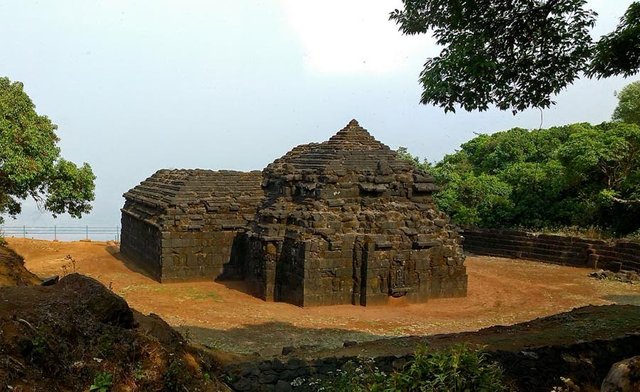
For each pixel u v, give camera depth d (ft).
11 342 20.70
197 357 28.84
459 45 36.83
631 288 85.20
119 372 22.18
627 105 137.08
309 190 73.72
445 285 76.43
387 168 76.02
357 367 30.71
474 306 72.08
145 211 95.66
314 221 70.64
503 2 37.73
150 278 86.43
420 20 39.70
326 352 37.78
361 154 79.10
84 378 21.48
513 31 39.32
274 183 86.02
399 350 36.96
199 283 83.92
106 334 23.47
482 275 95.45
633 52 38.24
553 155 135.13
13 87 72.79
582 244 107.14
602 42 38.88
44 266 93.86
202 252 85.81
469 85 38.19
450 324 61.82
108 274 88.48
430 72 37.70
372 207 74.69
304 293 68.80
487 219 133.28
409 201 77.15
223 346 49.90
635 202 106.11
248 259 81.71
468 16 37.93
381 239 71.36
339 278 70.74
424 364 26.37
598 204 115.24
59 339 22.13
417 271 73.46
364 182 74.95
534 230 124.06
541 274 97.45
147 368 23.03
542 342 37.93
